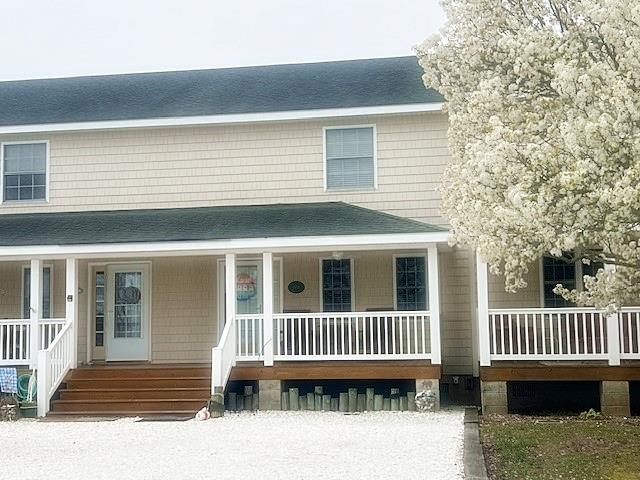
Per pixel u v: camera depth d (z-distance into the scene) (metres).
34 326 17.53
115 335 19.61
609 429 13.15
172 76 22.66
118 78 22.91
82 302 19.58
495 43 13.18
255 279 19.39
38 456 11.49
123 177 20.12
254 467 10.34
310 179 19.53
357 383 17.59
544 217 9.72
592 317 15.59
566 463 10.65
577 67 10.70
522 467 10.44
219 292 19.41
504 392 15.64
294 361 17.27
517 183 10.21
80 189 20.20
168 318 19.47
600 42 11.41
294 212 18.47
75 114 20.50
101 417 15.95
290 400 16.72
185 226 17.98
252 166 19.75
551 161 9.71
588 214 9.62
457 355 18.52
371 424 14.35
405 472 9.84
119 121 19.88
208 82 21.92
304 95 20.27
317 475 9.76
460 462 10.41
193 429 13.99
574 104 10.12
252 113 19.41
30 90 22.56
